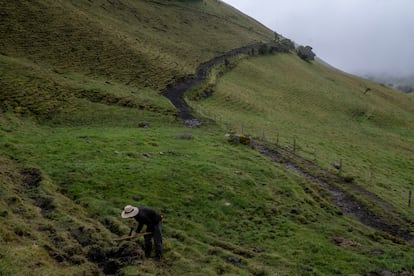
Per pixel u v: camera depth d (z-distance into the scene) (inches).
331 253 874.8
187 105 2652.6
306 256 845.2
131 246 694.5
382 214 1322.6
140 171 1181.1
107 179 1095.0
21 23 3093.0
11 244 610.9
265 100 3555.6
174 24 5610.2
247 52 5393.7
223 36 6058.1
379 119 3996.1
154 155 1407.5
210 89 3282.5
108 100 2340.1
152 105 2431.1
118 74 2955.2
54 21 3341.5
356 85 6107.3
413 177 2080.5
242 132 2160.4
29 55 2714.1
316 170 1688.0
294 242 912.9
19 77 2212.1
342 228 1083.3
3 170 1012.5
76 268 604.1
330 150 2249.0
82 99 2245.3
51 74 2472.9
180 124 2174.0
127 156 1341.0
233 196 1133.1
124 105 2337.6
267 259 810.8
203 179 1208.2
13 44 2783.0
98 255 675.4
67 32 3270.2
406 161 2423.7
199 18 6624.0
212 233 916.6
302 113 3486.7
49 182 996.6
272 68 5118.1
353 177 1662.2
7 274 523.2
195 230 905.5
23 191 917.8
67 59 2876.5
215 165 1359.5
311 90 4394.7
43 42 2967.5
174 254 719.1
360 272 801.6
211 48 5088.6
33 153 1250.0
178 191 1104.8
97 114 2095.2
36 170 1067.9
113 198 992.9
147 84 2950.3
